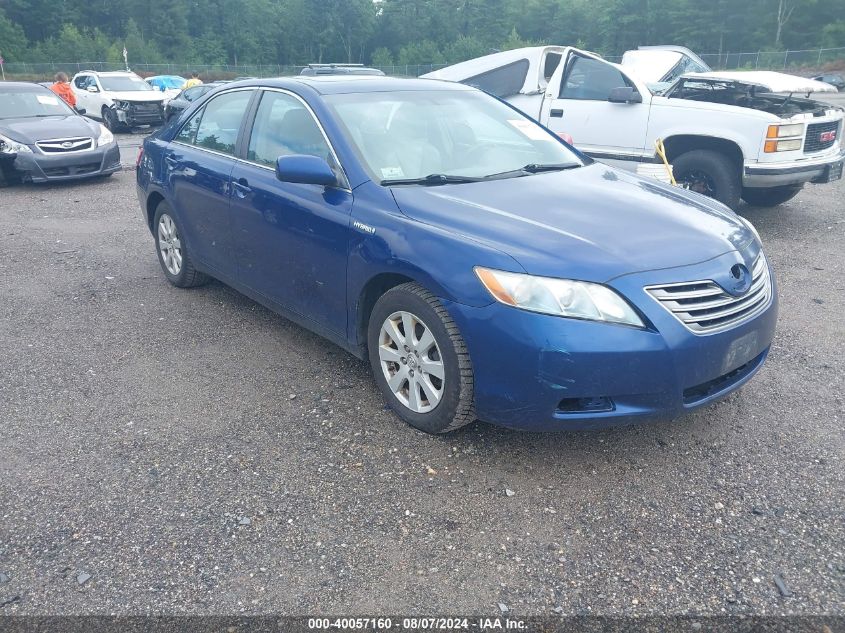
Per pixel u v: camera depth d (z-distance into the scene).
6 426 3.67
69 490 3.12
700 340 2.98
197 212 5.02
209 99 5.23
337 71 12.02
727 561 2.66
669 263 3.06
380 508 2.98
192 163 5.03
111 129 19.41
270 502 3.03
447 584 2.57
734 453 3.36
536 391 2.95
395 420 3.68
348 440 3.50
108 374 4.27
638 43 81.62
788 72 50.06
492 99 4.86
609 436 3.52
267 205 4.21
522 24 96.25
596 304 2.89
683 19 78.19
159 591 2.54
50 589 2.56
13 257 6.81
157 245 5.88
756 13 74.25
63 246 7.21
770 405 3.81
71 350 4.63
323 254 3.84
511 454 3.37
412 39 97.25
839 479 3.15
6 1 85.62
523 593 2.53
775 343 4.62
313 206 3.88
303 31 95.00
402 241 3.36
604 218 3.39
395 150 3.96
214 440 3.52
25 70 59.19
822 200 9.24
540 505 3.00
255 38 93.31
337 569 2.64
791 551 2.71
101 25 92.00
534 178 3.97
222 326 5.01
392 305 3.46
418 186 3.71
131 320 5.14
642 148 7.79
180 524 2.89
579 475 3.20
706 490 3.09
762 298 3.37
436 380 3.42
